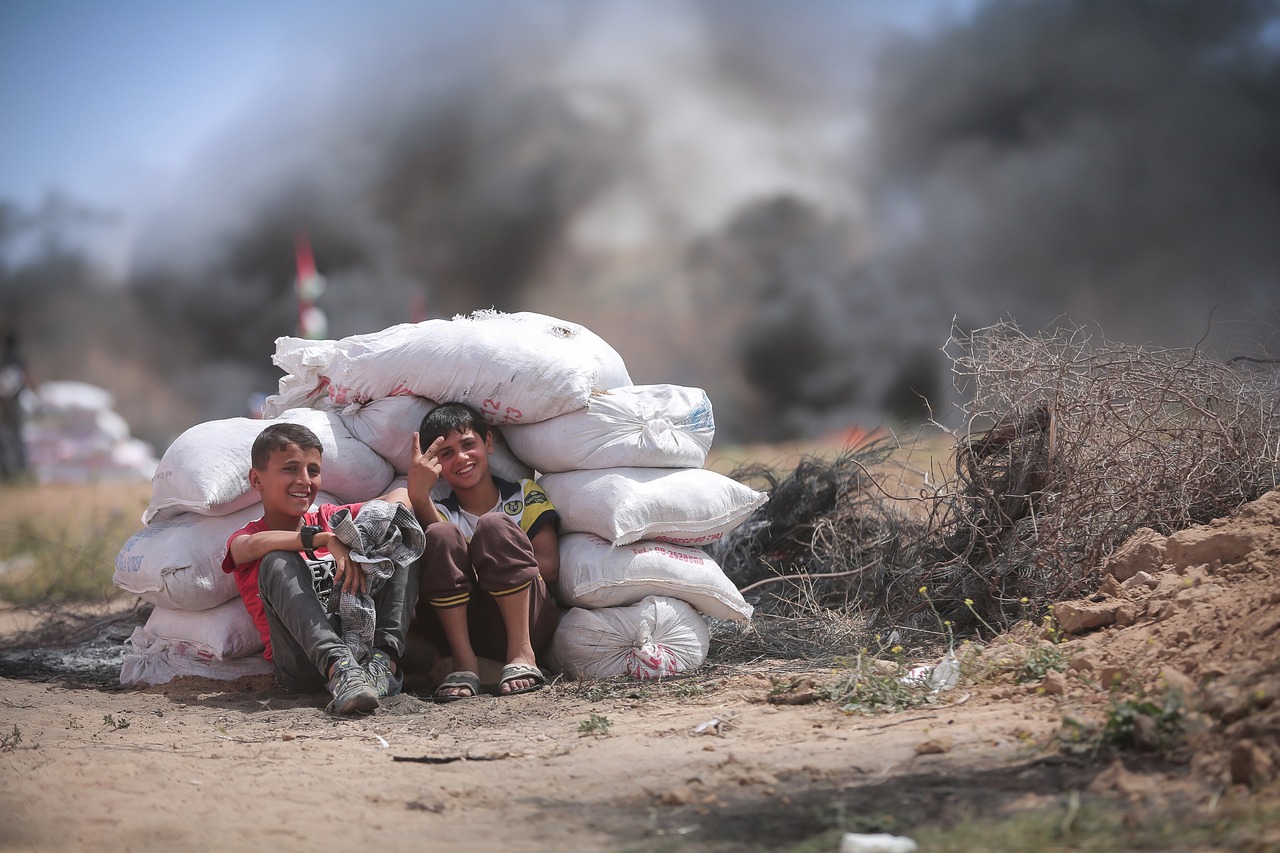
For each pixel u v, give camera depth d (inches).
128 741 530.3
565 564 669.3
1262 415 716.7
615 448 682.2
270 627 629.6
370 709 582.9
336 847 374.0
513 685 623.5
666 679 648.4
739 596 692.7
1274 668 421.1
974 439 751.1
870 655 661.3
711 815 392.2
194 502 664.4
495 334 697.6
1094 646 547.5
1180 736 404.5
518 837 379.9
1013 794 383.6
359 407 714.8
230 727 562.6
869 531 815.7
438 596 634.8
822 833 369.1
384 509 621.0
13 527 1433.3
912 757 435.5
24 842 378.6
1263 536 563.8
